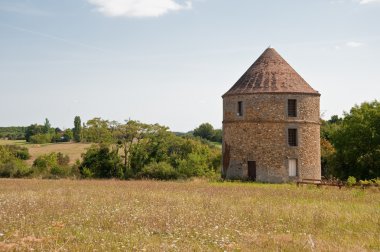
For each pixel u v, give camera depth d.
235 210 16.92
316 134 40.41
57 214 15.43
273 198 22.23
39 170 55.03
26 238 11.41
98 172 50.25
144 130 51.66
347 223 14.69
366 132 44.00
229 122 40.81
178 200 19.86
